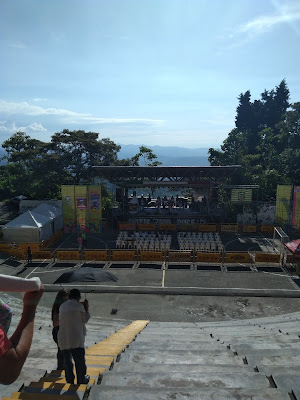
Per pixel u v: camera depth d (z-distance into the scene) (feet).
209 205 143.02
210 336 38.24
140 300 72.95
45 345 32.89
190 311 68.08
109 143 211.20
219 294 75.10
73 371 20.35
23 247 104.37
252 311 68.03
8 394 14.06
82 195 126.93
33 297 6.89
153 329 46.65
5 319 6.41
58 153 195.72
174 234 131.85
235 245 117.80
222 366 19.67
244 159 198.29
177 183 138.51
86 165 200.64
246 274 86.07
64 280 28.35
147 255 96.48
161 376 15.53
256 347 29.30
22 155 192.34
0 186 196.75
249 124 324.60
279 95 331.36
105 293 76.38
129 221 142.41
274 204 139.74
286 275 85.25
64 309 20.26
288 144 244.42
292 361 21.38
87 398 13.50
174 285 79.66
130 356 23.85
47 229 122.01
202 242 108.06
